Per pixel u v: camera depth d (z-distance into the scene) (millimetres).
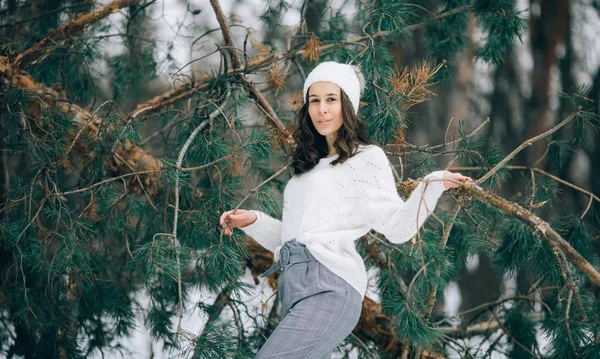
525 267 3121
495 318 3391
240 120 2922
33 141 2875
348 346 3242
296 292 2254
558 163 3162
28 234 2945
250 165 3289
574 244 3098
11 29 3811
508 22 3533
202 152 2859
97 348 3273
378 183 2338
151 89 4969
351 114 2420
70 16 3658
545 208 5699
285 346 2156
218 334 2377
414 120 6145
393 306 2652
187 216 2855
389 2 2953
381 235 3314
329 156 2514
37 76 3469
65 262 2760
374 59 2916
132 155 3326
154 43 3859
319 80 2436
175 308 3205
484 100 6277
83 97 3855
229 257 2604
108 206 2906
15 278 3096
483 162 2898
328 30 3803
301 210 2396
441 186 2178
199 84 3434
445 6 3867
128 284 3381
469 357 3195
